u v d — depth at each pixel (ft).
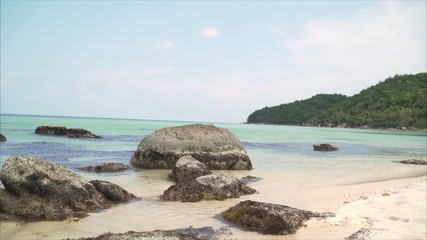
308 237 31.55
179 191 45.37
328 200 46.16
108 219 36.35
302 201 45.44
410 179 66.03
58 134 160.56
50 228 33.35
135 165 72.90
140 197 46.16
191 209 40.40
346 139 236.84
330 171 75.00
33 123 301.22
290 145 157.17
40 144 116.78
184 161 57.77
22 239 30.63
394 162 97.86
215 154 72.54
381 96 552.00
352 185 57.82
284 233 31.96
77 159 82.12
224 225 34.60
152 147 72.54
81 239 28.37
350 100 605.31
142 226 34.24
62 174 40.24
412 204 42.57
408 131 449.89
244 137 217.15
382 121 491.31
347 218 36.70
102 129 258.57
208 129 77.30
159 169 70.69
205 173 56.03
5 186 38.83
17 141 125.18
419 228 33.65
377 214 38.27
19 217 35.24
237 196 46.60
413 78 567.18
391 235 31.71
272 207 35.73
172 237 26.96
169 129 76.48
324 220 35.91
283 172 71.36
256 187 54.19
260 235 31.94
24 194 37.96
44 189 38.29
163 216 37.58
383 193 50.11
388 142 211.82
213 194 45.21
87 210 38.75
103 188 42.65
